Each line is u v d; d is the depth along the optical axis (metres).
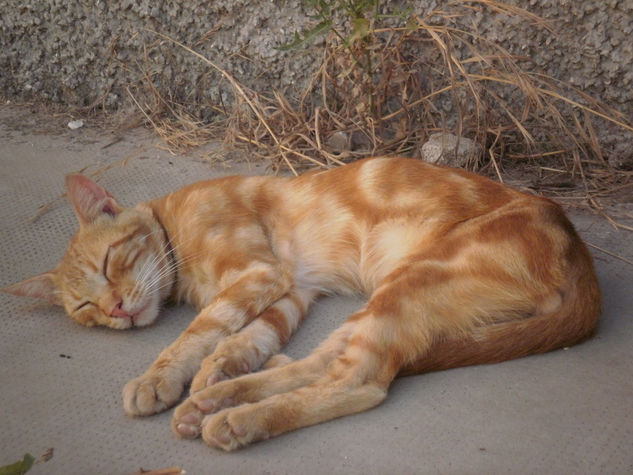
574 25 1.49
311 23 1.59
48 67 1.72
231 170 1.54
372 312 1.15
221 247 1.26
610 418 1.10
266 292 1.22
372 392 1.12
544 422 1.10
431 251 1.18
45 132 1.65
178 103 1.68
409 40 1.55
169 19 1.65
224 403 1.11
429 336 1.15
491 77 1.49
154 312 1.25
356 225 1.26
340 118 1.58
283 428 1.10
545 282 1.16
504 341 1.16
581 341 1.18
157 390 1.13
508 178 1.49
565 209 1.42
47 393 1.16
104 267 1.24
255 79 1.64
